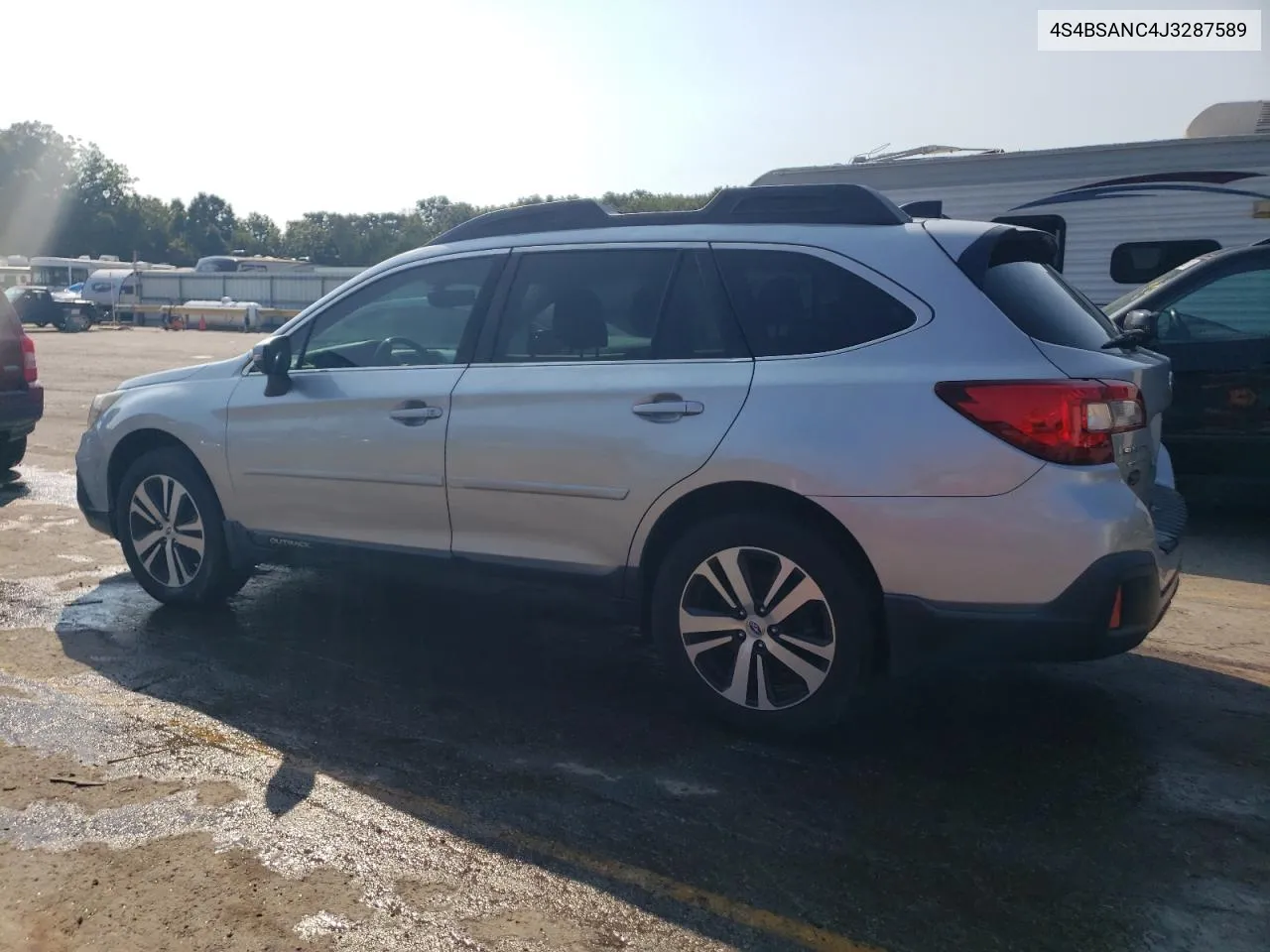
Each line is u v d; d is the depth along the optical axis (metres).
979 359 3.73
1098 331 4.18
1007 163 11.23
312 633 5.43
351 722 4.35
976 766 3.97
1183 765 3.99
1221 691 4.68
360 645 5.26
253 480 5.25
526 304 4.62
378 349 5.04
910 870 3.29
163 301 53.44
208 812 3.60
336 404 4.95
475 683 4.79
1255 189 10.30
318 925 3.00
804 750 4.10
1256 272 7.14
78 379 18.66
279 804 3.66
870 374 3.84
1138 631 3.71
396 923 3.01
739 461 3.96
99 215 103.06
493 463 4.50
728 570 4.09
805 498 3.87
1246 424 7.16
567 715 4.44
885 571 3.79
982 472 3.63
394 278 5.04
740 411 3.99
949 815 3.61
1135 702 4.56
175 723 4.31
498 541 4.61
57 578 6.36
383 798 3.71
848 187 4.24
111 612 5.72
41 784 3.78
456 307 4.84
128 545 5.77
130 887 3.18
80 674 4.82
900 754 4.07
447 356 4.80
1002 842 3.45
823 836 3.48
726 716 4.19
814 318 4.04
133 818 3.56
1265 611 5.81
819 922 3.03
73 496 8.71
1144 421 3.88
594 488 4.28
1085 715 4.43
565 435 4.32
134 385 5.88
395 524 4.87
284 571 6.55
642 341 4.32
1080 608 3.60
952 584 3.71
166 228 108.00
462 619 5.68
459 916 3.05
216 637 5.34
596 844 3.43
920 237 4.02
